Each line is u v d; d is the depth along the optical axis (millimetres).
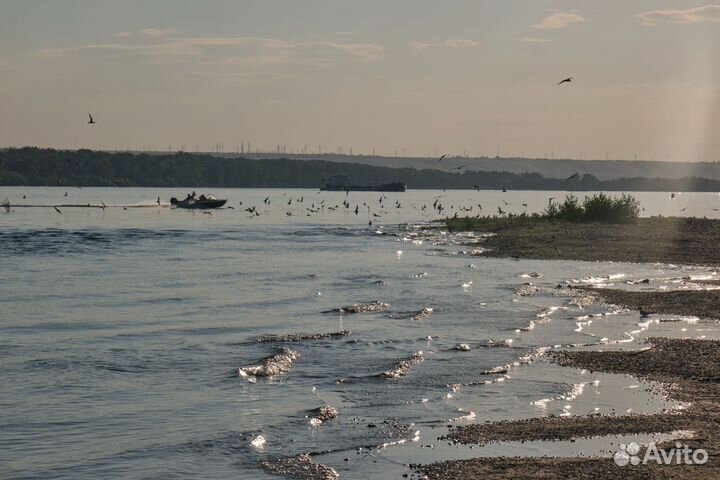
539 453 19234
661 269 61750
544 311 40594
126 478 18094
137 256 74688
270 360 29125
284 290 50406
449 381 26578
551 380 26578
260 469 18516
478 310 41312
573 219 105875
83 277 57781
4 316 40438
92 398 24641
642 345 32156
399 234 104812
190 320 39219
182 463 18953
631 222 103125
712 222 102500
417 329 36062
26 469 18641
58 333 35781
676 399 24125
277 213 170000
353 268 63531
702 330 35469
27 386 26016
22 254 75938
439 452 19453
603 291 48000
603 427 21203
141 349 32031
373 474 18062
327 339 33812
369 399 24469
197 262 69062
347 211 182875
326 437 20734
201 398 24641
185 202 181375
